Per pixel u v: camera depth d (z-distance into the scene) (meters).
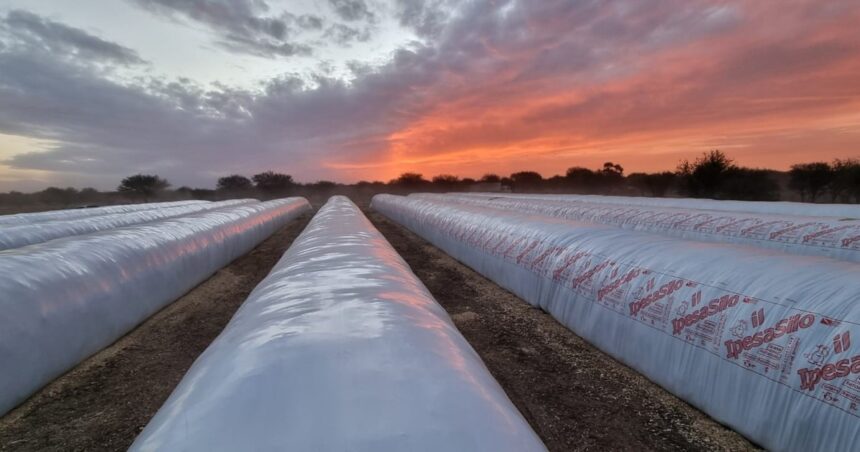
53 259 5.19
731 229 8.59
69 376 4.74
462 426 1.60
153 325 6.43
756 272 3.84
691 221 9.48
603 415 3.83
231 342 2.44
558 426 3.67
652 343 4.41
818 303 3.22
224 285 8.98
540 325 6.08
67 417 3.96
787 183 26.47
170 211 16.78
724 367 3.64
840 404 2.81
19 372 4.12
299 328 2.42
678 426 3.66
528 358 5.01
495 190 56.00
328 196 61.19
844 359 2.88
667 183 35.19
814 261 3.83
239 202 28.14
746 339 3.51
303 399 1.72
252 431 1.56
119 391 4.43
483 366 2.45
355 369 1.93
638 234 5.91
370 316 2.62
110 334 5.60
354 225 8.66
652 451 3.34
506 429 1.64
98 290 5.48
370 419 1.61
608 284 5.17
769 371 3.28
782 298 3.45
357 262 4.57
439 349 2.24
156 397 4.32
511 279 7.74
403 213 21.22
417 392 1.79
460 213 12.00
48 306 4.61
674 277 4.42
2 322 4.04
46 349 4.47
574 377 4.54
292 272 4.20
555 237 6.75
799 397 3.05
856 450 2.69
